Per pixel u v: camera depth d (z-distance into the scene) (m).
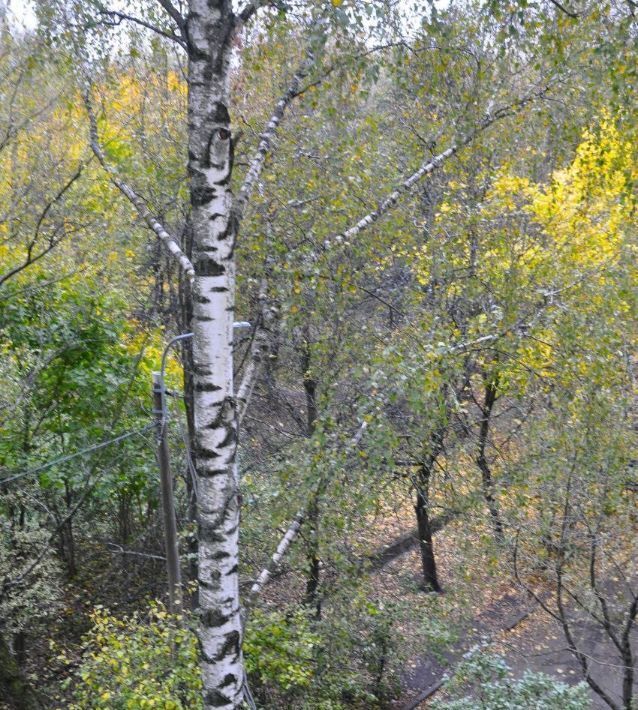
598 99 7.42
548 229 10.28
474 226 9.87
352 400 7.97
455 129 7.89
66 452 11.51
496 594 14.65
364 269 9.05
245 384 7.50
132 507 15.18
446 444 9.77
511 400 11.18
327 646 9.20
